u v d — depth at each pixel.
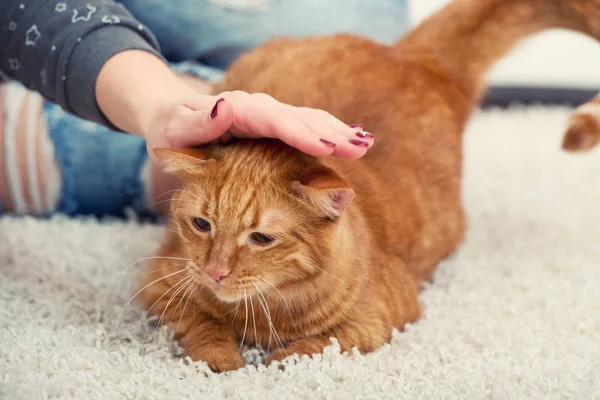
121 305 1.80
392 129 1.94
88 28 1.79
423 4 4.18
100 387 1.41
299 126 1.34
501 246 2.33
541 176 3.10
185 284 1.61
